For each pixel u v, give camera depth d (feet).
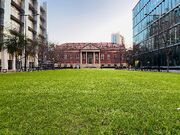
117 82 56.59
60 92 36.11
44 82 57.11
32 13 275.18
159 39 175.83
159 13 184.03
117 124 17.12
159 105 24.79
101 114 20.61
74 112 21.39
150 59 208.03
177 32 150.10
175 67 153.28
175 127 16.30
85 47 409.90
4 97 30.81
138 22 254.27
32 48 195.21
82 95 32.73
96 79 69.21
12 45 153.89
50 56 288.92
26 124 17.31
